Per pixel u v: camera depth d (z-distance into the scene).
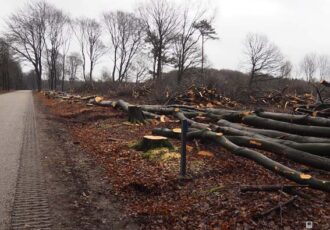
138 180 6.70
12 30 56.44
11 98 33.16
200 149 9.15
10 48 56.88
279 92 24.77
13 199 5.81
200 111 14.26
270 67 51.16
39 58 58.88
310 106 14.93
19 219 5.10
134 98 25.42
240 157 8.53
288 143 8.19
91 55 65.50
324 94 22.78
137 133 11.65
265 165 7.14
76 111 18.17
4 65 60.31
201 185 6.60
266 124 10.34
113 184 6.68
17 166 7.68
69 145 10.11
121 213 5.47
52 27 60.16
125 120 14.44
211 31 46.19
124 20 56.97
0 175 7.02
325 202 5.83
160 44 46.72
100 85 37.78
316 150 7.66
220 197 5.98
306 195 5.91
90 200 5.92
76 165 7.93
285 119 10.46
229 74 52.28
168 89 21.97
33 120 15.34
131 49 56.91
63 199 5.91
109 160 8.29
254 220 5.16
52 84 62.16
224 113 12.94
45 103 27.27
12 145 9.80
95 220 5.20
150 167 7.63
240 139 8.67
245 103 22.92
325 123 9.45
